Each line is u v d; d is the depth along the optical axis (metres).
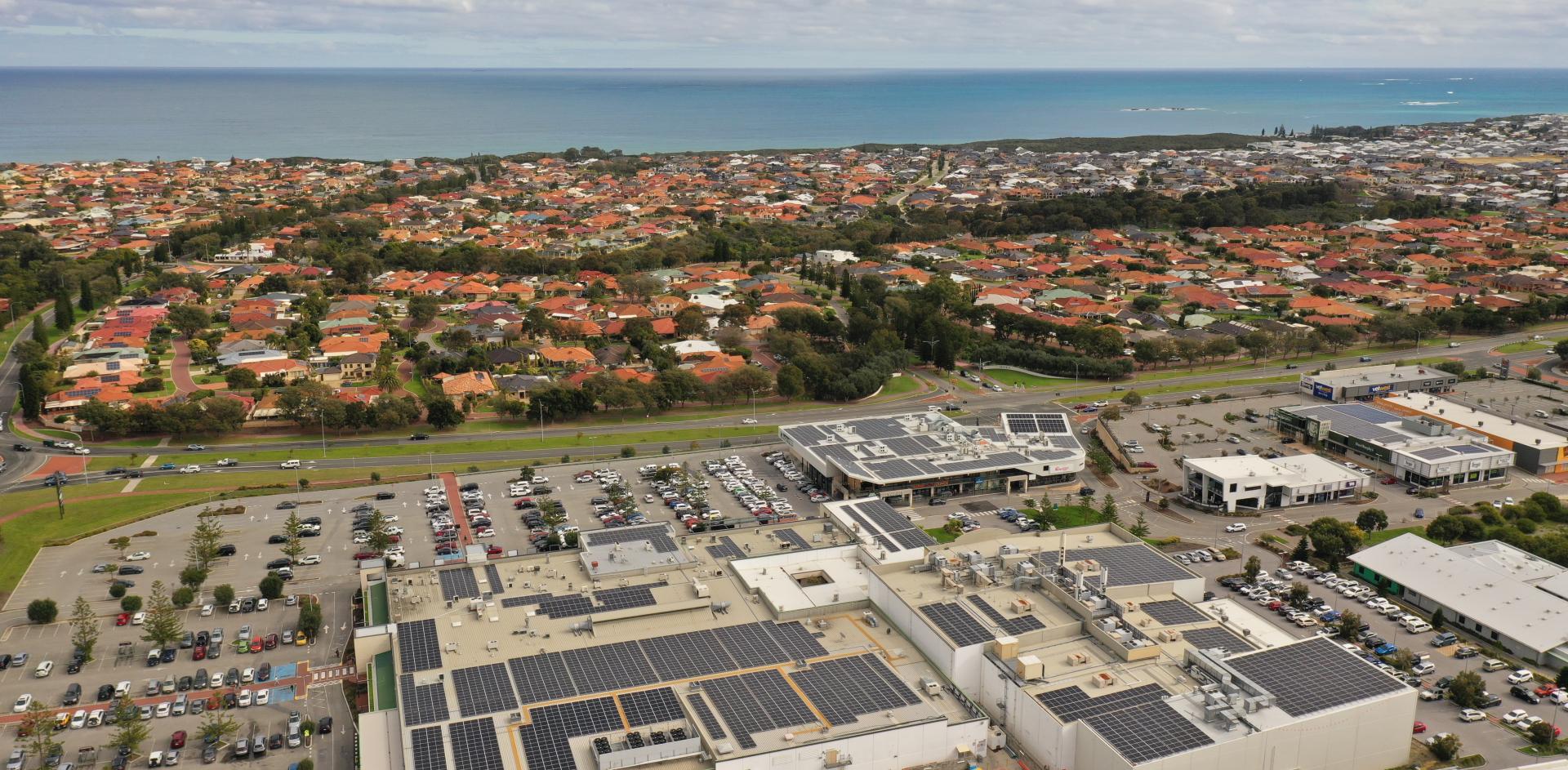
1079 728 144.38
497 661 164.75
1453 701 174.12
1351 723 147.62
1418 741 161.00
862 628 177.62
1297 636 194.88
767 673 162.25
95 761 160.50
